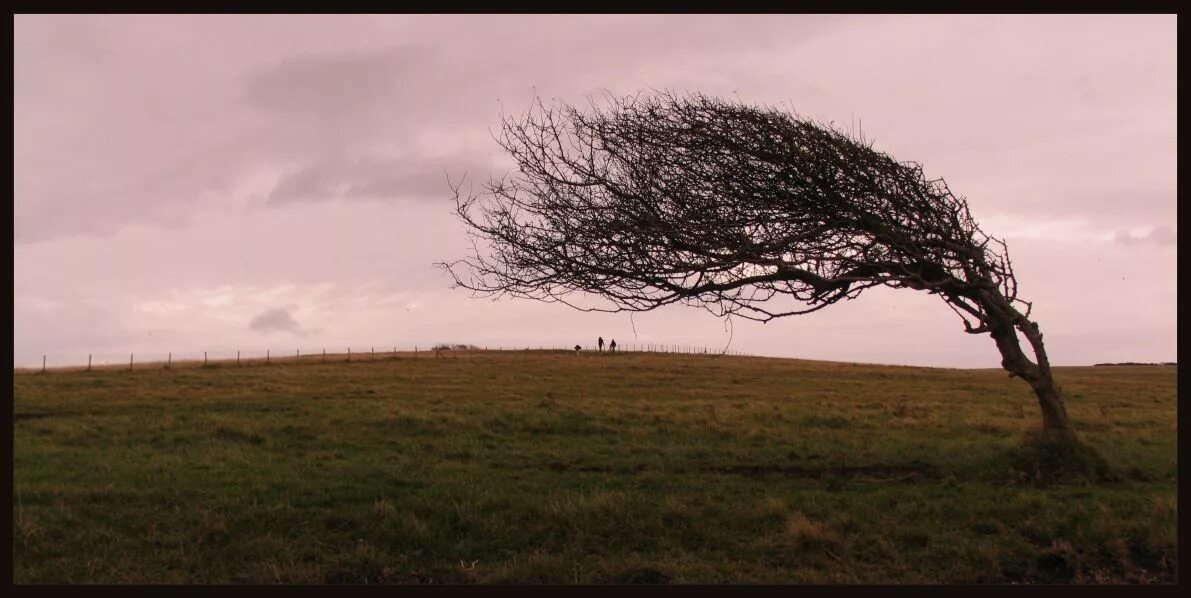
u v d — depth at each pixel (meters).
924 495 13.43
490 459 18.78
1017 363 14.55
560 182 12.59
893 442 21.50
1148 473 14.82
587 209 12.54
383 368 49.34
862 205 13.23
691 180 12.86
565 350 78.19
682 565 10.21
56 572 9.98
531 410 28.55
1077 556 10.07
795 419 26.75
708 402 32.94
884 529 11.33
